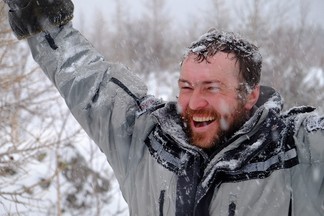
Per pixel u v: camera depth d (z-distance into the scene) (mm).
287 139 1668
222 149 1683
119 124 1981
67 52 2090
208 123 1692
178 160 1786
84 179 5996
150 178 1848
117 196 6348
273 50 10344
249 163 1651
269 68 9773
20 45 5070
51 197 5520
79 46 2113
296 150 1652
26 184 5328
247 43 1739
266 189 1642
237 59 1685
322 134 1655
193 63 1692
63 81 2080
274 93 1841
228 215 1663
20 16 2059
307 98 9281
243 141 1660
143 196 1873
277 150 1648
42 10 2047
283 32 11898
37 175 5535
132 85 2082
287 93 9180
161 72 16750
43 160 5793
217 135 1692
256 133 1655
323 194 1638
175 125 1812
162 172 1808
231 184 1670
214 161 1678
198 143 1705
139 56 16453
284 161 1644
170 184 1781
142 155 1913
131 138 1973
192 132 1715
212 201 1694
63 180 5828
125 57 14766
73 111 2094
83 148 6281
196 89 1688
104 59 2164
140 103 2014
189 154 1769
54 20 2064
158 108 1965
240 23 11422
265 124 1654
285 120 1733
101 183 6219
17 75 4613
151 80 15219
